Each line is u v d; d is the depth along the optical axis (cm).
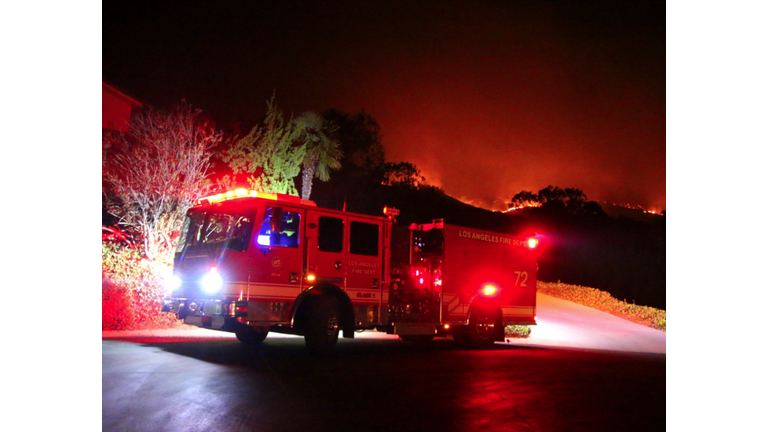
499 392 780
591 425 623
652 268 5759
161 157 1614
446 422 611
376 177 4659
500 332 1441
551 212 7056
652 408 713
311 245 1042
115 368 834
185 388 720
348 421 599
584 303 2903
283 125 2281
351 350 1209
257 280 966
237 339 1284
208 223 1029
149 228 1562
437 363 1038
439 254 1315
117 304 1319
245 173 2031
